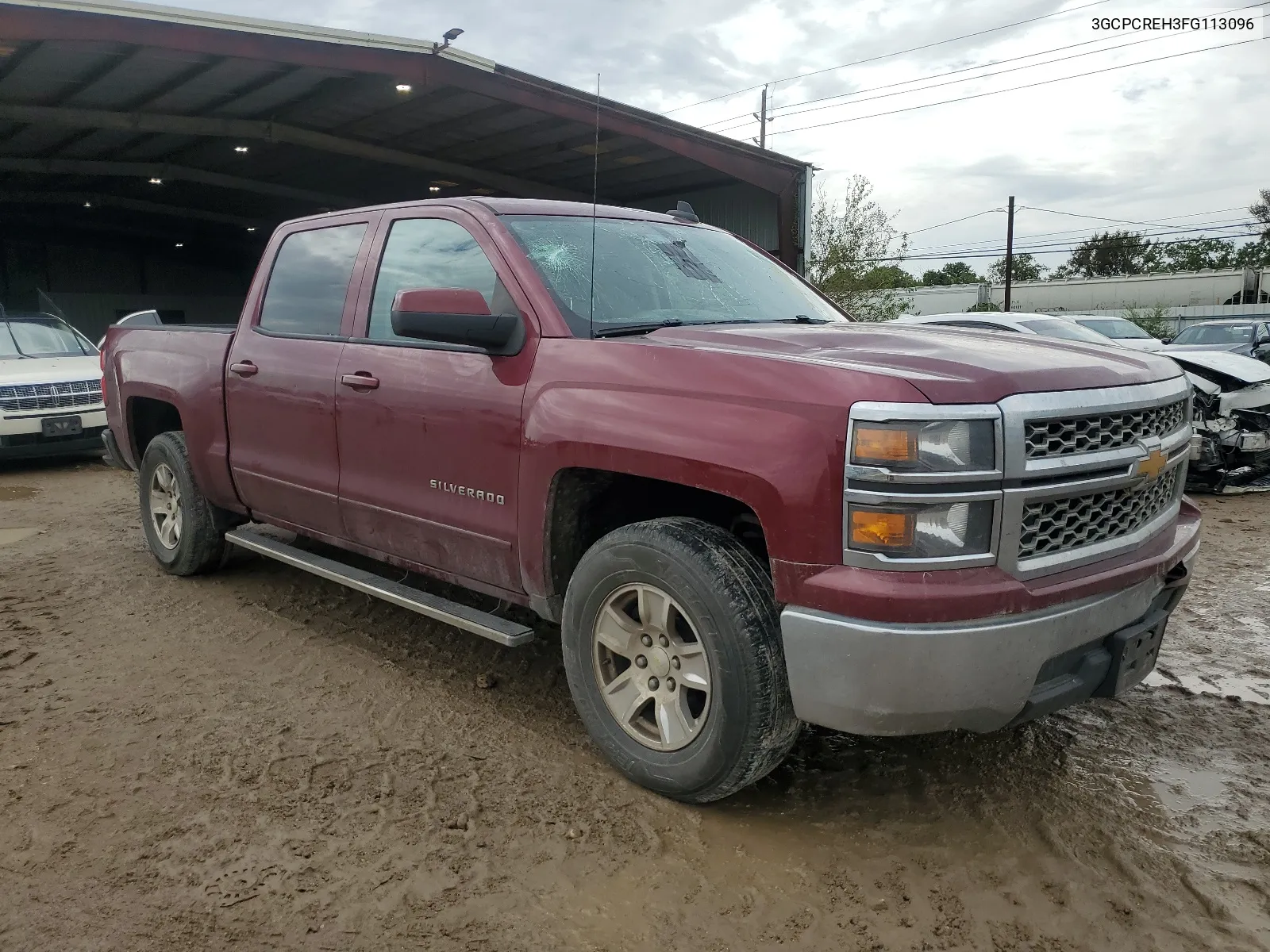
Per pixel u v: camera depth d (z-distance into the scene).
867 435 2.31
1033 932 2.28
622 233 3.73
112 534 6.32
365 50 11.53
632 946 2.23
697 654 2.70
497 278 3.30
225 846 2.61
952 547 2.33
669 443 2.62
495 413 3.14
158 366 4.95
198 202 22.38
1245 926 2.29
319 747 3.19
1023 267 70.19
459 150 16.67
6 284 25.34
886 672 2.31
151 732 3.29
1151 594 2.78
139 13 9.98
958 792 2.94
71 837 2.64
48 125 13.98
